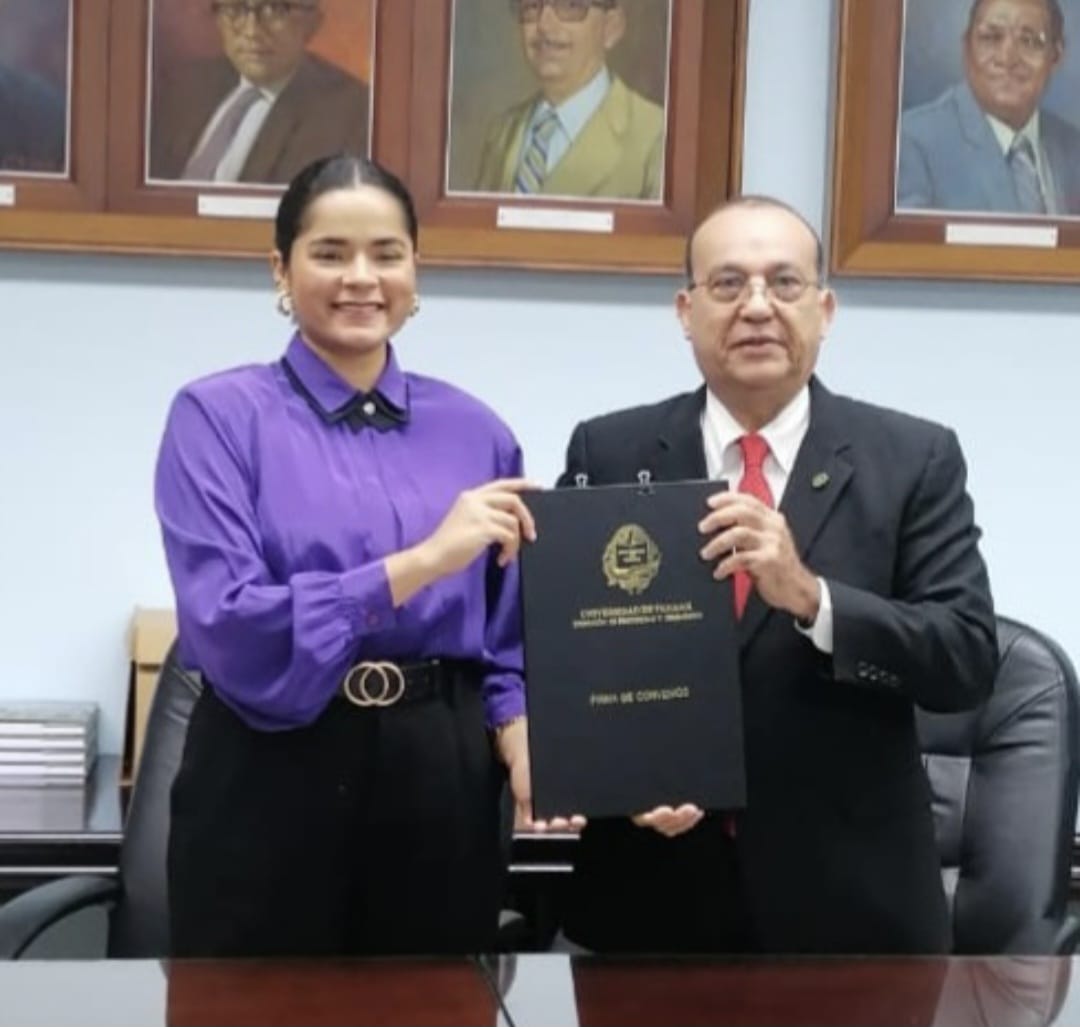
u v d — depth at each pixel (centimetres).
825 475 185
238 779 172
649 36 260
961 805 224
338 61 256
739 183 265
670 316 269
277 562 173
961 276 267
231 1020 128
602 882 190
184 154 255
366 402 180
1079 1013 135
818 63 267
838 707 183
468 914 178
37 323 259
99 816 231
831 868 182
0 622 262
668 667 174
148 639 245
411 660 174
